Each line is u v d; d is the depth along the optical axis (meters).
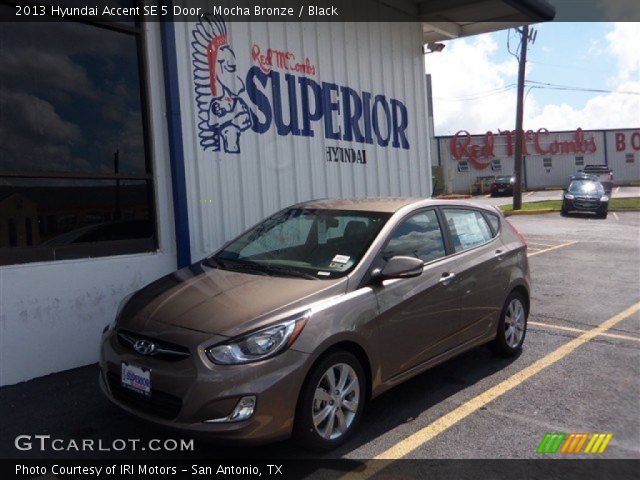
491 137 46.22
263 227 5.03
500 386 4.86
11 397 4.64
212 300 3.76
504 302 5.38
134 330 3.65
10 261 5.03
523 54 26.22
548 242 15.23
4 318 4.91
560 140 48.09
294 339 3.42
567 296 8.58
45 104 5.39
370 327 3.86
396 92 9.93
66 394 4.70
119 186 5.87
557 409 4.39
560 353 5.77
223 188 6.84
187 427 3.23
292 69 7.87
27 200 5.18
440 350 4.57
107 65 5.83
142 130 6.10
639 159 49.41
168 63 6.16
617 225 20.06
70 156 5.55
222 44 6.87
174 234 6.27
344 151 8.76
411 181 10.26
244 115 7.14
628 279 9.95
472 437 3.92
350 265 4.09
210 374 3.24
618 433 3.99
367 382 3.94
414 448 3.76
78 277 5.41
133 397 3.58
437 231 4.83
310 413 3.46
